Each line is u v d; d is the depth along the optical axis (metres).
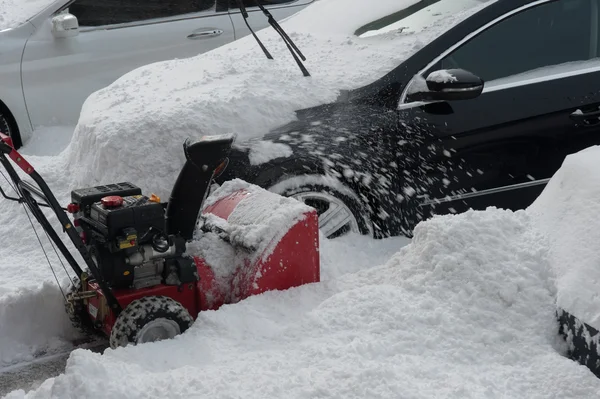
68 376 3.38
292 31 6.66
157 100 5.83
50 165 6.47
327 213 5.38
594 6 5.82
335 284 4.52
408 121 5.44
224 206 4.82
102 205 4.12
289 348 3.86
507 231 4.20
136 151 5.45
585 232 3.78
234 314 4.16
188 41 9.02
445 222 4.33
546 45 5.74
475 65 5.63
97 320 4.39
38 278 5.41
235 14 9.27
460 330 3.84
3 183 6.36
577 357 3.60
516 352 3.68
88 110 6.14
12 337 4.70
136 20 8.80
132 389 3.39
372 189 5.44
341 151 5.37
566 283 3.70
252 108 5.45
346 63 5.82
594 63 5.77
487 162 5.57
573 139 5.66
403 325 3.89
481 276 4.04
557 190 4.12
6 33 8.20
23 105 8.23
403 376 3.47
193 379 3.48
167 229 4.36
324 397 3.34
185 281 4.30
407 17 6.12
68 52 8.41
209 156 4.17
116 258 4.15
